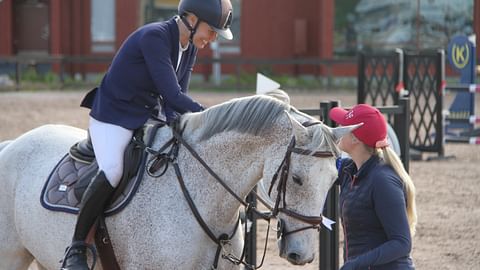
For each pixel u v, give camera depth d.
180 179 9.09
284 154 8.45
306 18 56.69
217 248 9.13
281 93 9.26
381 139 8.64
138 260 9.05
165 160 9.18
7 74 54.34
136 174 9.23
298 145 8.29
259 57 57.00
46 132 10.62
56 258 9.71
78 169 9.70
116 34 57.00
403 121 14.30
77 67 56.62
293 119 8.29
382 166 8.65
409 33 55.78
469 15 55.22
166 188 9.09
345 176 9.06
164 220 8.95
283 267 14.79
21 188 10.14
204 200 9.05
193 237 8.97
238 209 9.24
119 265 9.27
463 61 30.50
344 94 48.34
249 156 8.84
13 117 35.16
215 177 9.01
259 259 15.38
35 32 58.38
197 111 9.33
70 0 56.97
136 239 9.04
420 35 55.81
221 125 8.98
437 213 19.47
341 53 56.56
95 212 9.12
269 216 9.12
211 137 9.05
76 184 9.48
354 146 8.74
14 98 44.72
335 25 56.38
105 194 9.11
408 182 8.69
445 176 24.52
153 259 8.96
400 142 14.35
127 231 9.09
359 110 8.72
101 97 9.38
